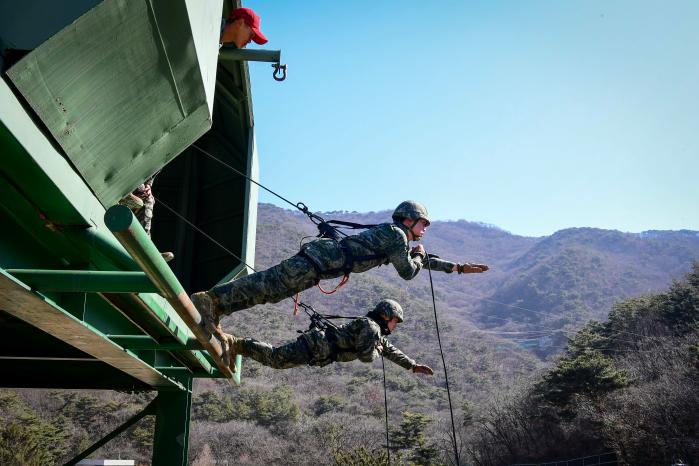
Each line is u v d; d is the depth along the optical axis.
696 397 45.00
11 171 3.68
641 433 45.69
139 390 11.38
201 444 80.88
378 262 5.12
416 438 59.41
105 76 3.70
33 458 48.22
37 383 11.23
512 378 136.25
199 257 12.03
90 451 10.92
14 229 4.47
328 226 5.20
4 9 3.17
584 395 54.88
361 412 100.69
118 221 2.90
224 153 12.15
